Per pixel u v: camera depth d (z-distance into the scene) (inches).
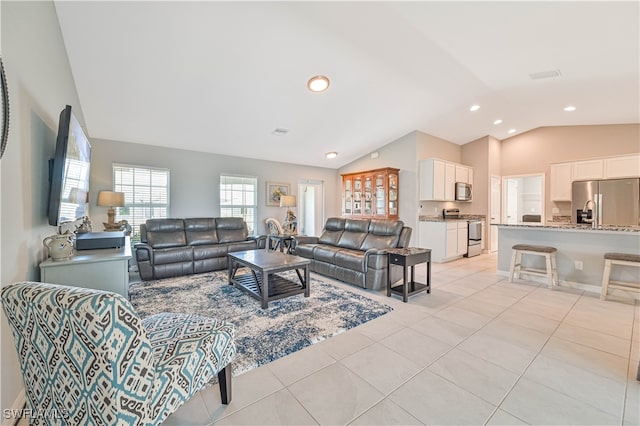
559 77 137.3
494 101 174.1
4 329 53.7
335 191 285.7
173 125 162.6
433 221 214.4
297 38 105.7
